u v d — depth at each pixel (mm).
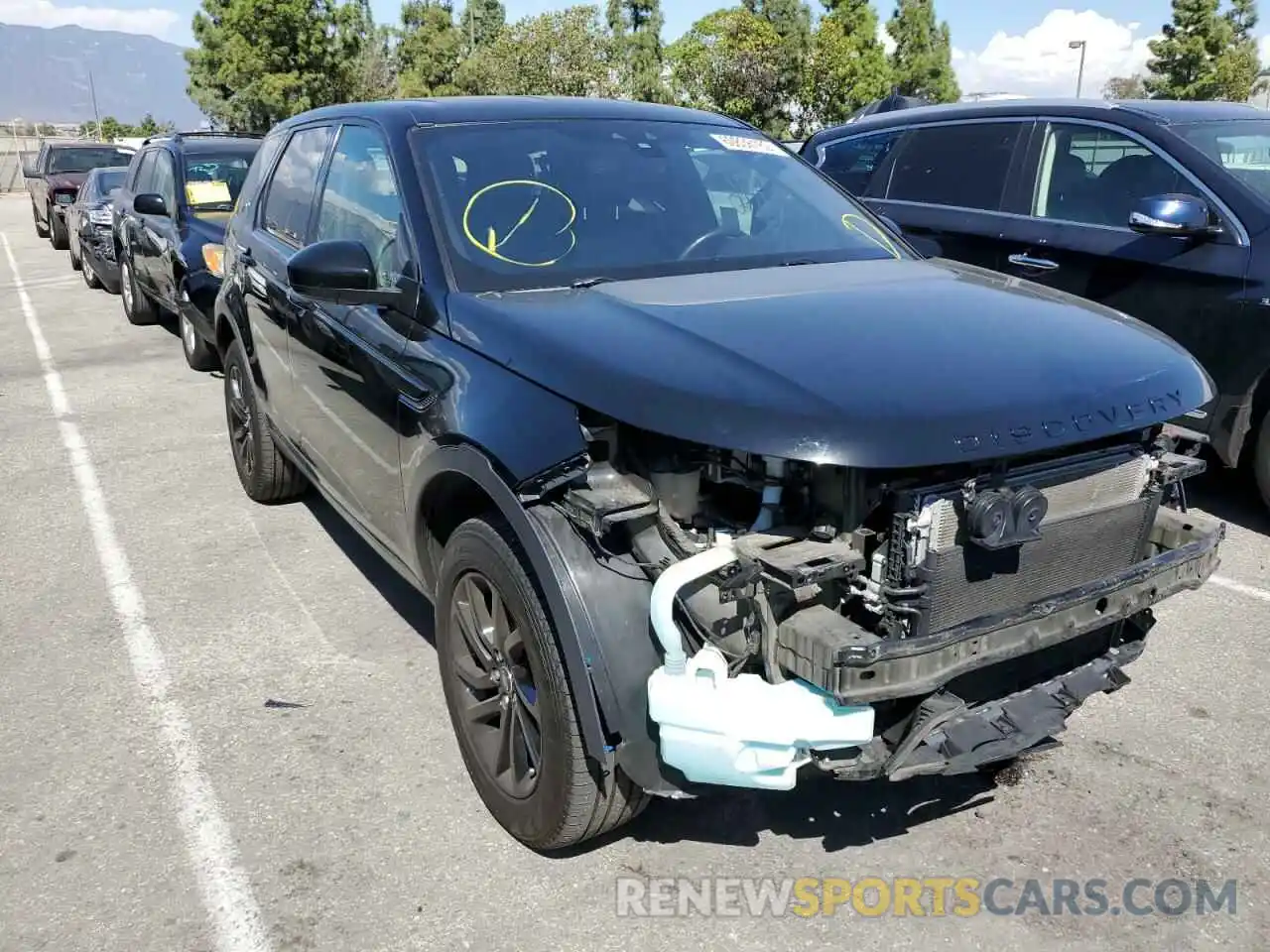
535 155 3689
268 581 4758
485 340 2869
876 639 2256
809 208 3969
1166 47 40000
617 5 44469
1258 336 4832
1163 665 3922
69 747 3477
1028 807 3104
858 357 2514
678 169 3846
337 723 3596
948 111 6680
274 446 5391
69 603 4570
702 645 2443
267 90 35281
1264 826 3010
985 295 3158
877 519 2398
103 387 8648
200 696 3783
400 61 53156
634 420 2391
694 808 3117
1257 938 2594
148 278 10188
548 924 2672
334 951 2596
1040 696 2693
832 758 2400
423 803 3162
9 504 5840
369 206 3797
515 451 2602
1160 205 4926
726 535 2439
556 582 2463
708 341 2578
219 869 2887
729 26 33469
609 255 3395
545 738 2643
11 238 23781
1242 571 4727
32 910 2738
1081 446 2613
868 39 44156
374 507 3617
